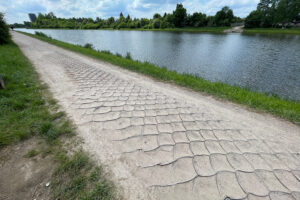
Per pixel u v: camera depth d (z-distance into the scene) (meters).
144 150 2.08
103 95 3.93
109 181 1.60
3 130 2.20
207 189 1.59
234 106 3.80
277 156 2.14
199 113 3.30
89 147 2.05
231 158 2.04
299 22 59.09
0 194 1.43
